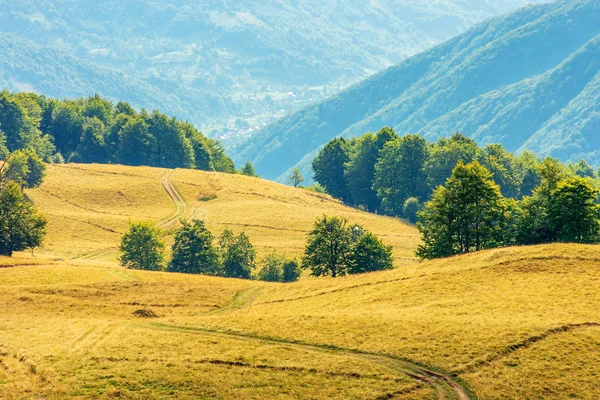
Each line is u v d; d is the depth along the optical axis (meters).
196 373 50.62
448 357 53.06
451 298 67.62
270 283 88.00
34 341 57.19
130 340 57.75
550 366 50.62
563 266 72.69
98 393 47.44
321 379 50.12
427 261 84.00
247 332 60.09
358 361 52.97
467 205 94.25
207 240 123.81
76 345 56.25
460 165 96.25
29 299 72.81
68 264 109.00
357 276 82.88
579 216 90.56
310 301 73.88
